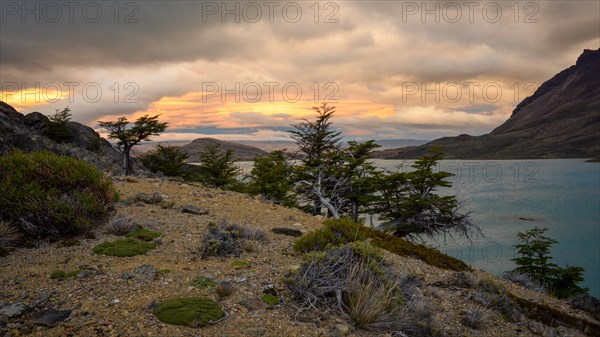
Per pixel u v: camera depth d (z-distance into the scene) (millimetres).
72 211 8203
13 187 8344
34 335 3961
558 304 10406
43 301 4762
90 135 65750
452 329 5988
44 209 7953
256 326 4629
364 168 29719
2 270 5895
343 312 5273
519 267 26828
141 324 4340
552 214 156375
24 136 23094
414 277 7156
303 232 11148
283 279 5758
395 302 5613
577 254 106125
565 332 7453
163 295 5227
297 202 30812
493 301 7578
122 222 8633
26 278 5578
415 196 27844
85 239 7910
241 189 35688
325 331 4785
